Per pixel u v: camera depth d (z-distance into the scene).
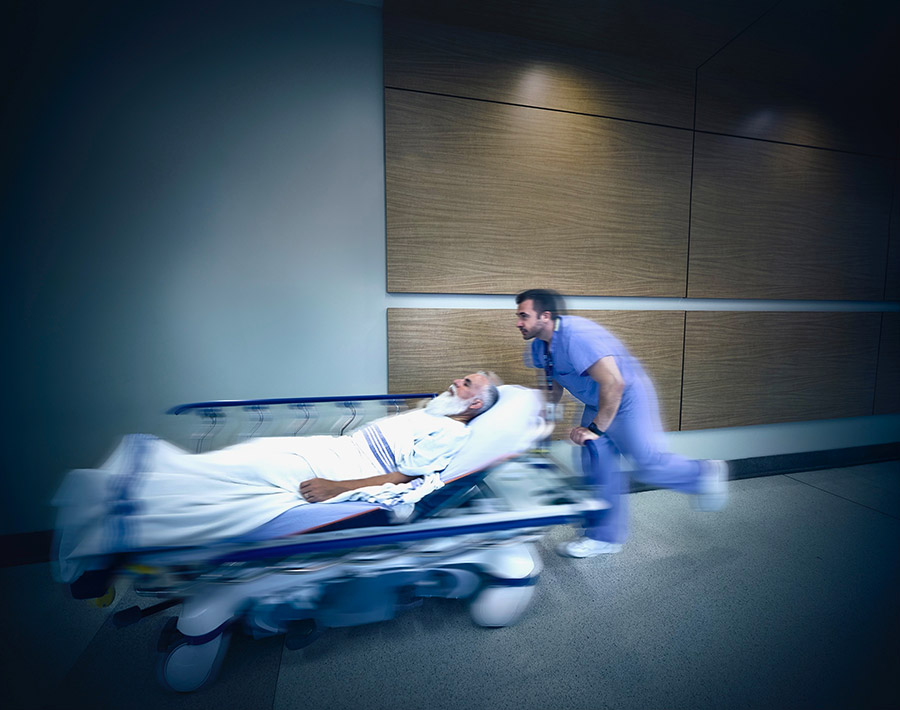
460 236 2.25
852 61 2.44
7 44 1.74
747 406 2.86
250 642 1.38
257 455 1.46
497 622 1.45
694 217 2.61
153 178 1.94
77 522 1.07
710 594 1.66
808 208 2.85
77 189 1.87
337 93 2.08
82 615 1.53
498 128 2.24
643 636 1.43
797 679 1.27
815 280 2.92
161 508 1.14
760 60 2.45
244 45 1.97
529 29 2.16
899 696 1.22
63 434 1.96
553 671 1.29
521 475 1.57
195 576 1.07
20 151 1.80
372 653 1.35
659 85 2.46
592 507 1.34
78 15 1.80
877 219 3.02
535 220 2.34
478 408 1.75
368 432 1.68
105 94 1.86
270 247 2.09
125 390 2.01
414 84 2.10
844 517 2.28
